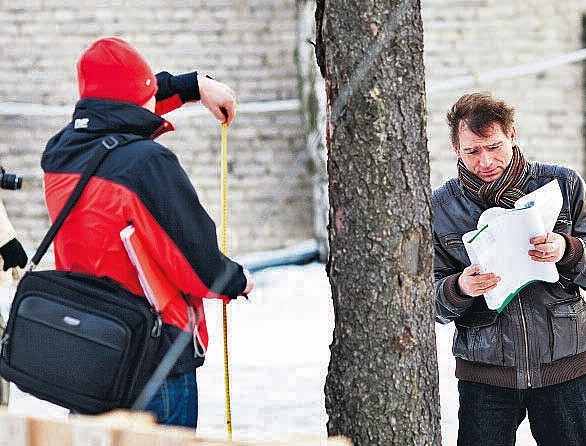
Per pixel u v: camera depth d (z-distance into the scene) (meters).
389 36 4.81
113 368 4.49
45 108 17.03
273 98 17.12
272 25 17.06
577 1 17.36
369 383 4.88
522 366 5.46
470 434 5.62
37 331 4.57
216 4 17.08
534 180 5.57
